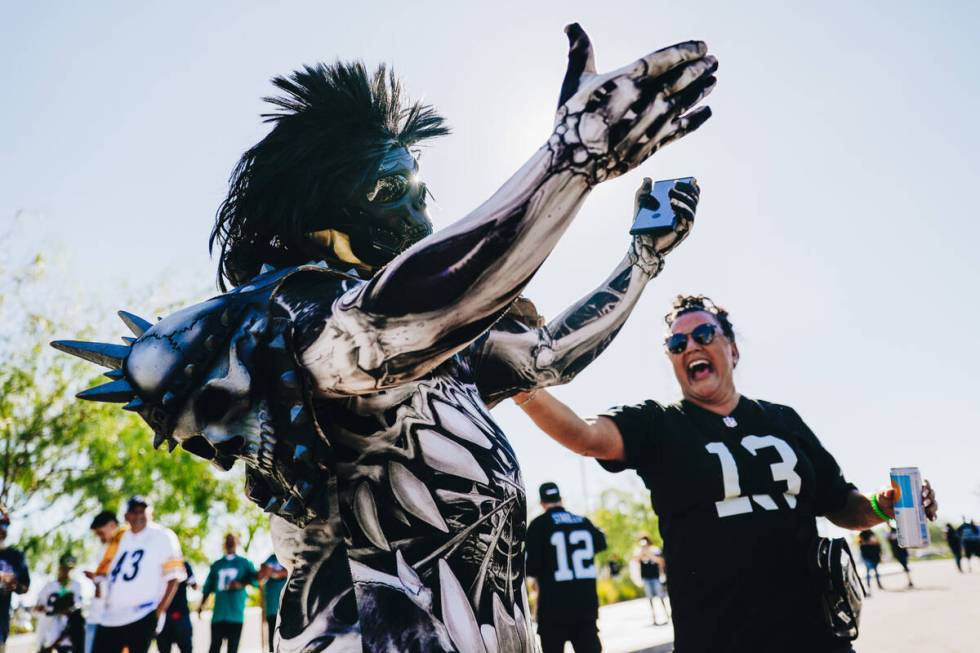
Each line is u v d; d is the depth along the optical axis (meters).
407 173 1.36
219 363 1.02
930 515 2.99
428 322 0.95
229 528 20.39
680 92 0.96
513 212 0.93
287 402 1.00
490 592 1.15
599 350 1.69
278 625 1.11
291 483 1.02
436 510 1.13
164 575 7.73
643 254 1.82
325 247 1.30
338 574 1.08
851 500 3.15
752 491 2.83
